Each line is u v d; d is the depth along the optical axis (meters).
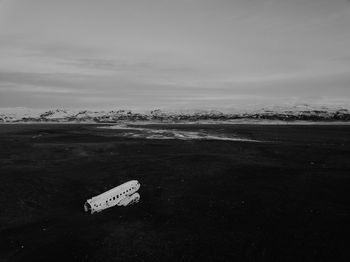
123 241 41.00
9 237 43.03
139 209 52.97
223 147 120.50
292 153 105.06
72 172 79.12
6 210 53.00
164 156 100.38
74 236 42.84
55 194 61.66
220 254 37.12
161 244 39.91
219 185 65.44
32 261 36.84
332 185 64.12
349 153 104.44
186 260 35.94
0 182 69.25
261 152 107.88
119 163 89.81
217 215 49.12
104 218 49.31
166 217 48.97
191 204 54.25
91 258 37.03
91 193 62.16
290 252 37.25
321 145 125.62
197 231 43.53
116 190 56.50
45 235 43.41
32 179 71.81
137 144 130.12
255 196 57.69
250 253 37.19
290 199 55.69
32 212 52.28
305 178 70.00
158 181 69.44
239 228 44.22
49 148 120.75
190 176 73.31
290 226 44.34
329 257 35.94
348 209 50.59
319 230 42.81
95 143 135.50
